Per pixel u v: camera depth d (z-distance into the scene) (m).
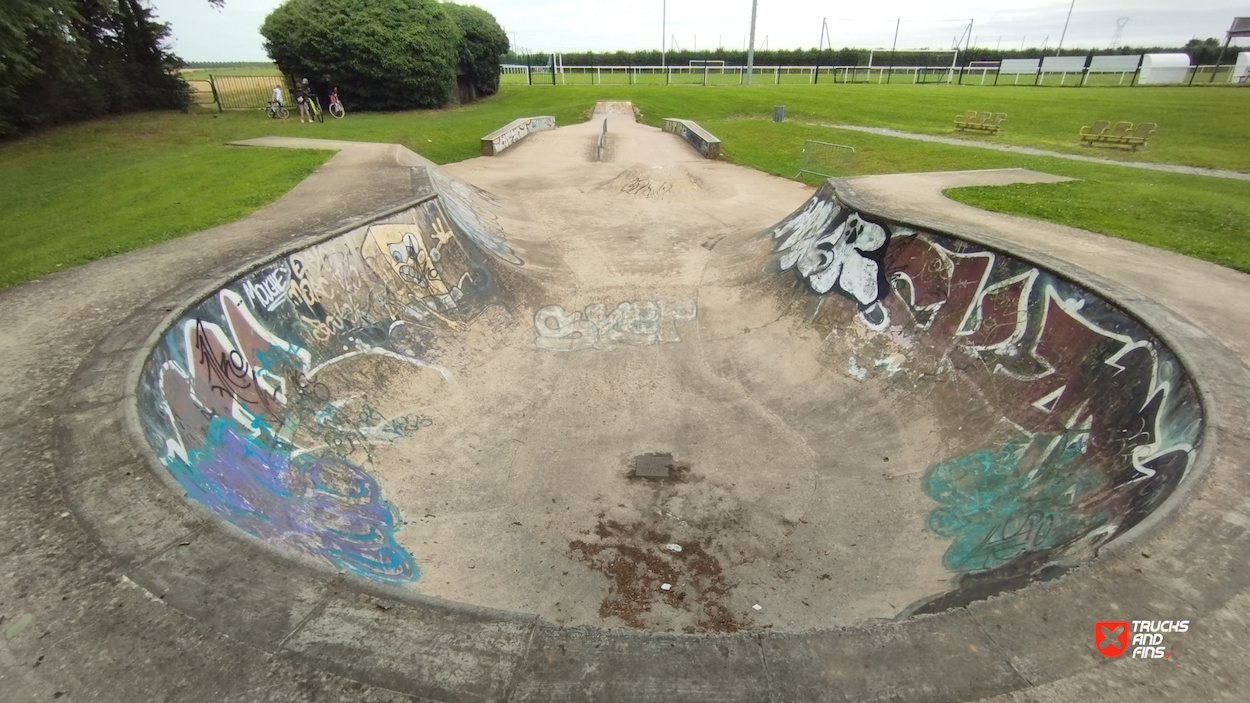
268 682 3.43
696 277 13.30
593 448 8.71
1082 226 11.12
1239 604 3.98
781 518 7.37
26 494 4.67
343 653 3.60
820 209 13.36
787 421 9.27
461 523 7.24
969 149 21.89
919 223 10.38
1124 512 5.36
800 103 35.75
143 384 6.03
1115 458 6.35
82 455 5.04
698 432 9.07
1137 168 18.27
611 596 6.26
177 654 3.57
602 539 7.06
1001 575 5.31
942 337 9.38
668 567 6.67
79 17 21.41
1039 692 3.47
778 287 12.19
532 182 20.55
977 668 3.61
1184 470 5.24
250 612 3.82
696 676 3.55
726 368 10.67
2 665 3.51
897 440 8.52
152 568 4.09
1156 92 39.75
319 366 8.73
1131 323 7.40
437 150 24.09
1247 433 5.46
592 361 10.88
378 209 11.60
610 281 13.16
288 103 31.22
